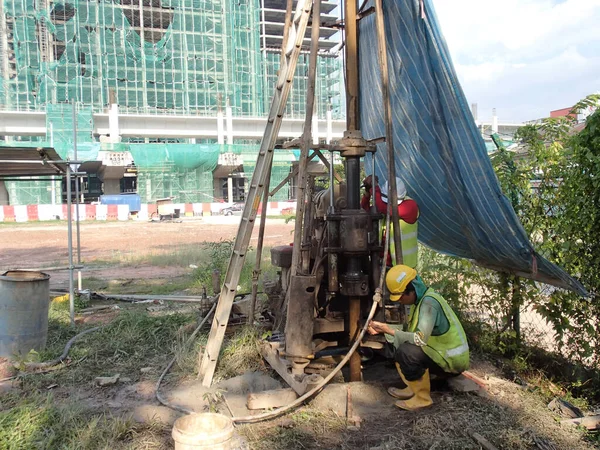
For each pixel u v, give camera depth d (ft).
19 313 20.58
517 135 20.48
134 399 16.51
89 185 222.28
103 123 182.39
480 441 13.09
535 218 19.43
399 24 17.63
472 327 21.18
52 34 203.72
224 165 182.70
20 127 171.53
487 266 20.11
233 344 19.38
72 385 17.76
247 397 16.05
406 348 14.89
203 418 11.91
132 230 102.47
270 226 103.71
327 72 222.07
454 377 16.35
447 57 15.65
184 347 19.97
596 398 16.78
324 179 30.76
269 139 17.48
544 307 18.51
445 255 24.23
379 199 18.48
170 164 171.42
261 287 31.58
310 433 13.89
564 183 18.02
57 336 23.27
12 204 160.15
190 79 214.28
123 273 47.29
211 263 41.39
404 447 13.03
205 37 215.51
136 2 224.53
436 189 19.84
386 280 14.93
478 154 16.15
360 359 17.20
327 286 17.38
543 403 15.75
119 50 202.49
